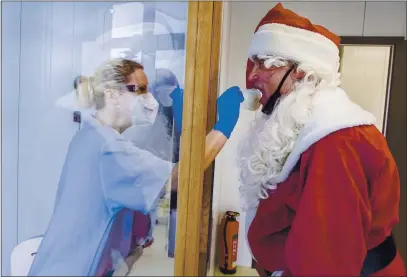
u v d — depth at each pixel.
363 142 0.78
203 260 0.88
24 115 0.95
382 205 0.79
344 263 0.79
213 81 0.85
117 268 0.93
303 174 0.80
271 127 0.81
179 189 0.89
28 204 0.96
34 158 0.95
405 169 0.79
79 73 0.92
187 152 0.88
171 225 0.90
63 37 0.92
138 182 0.91
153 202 0.90
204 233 0.88
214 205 0.87
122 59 0.90
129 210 0.92
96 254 0.93
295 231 0.80
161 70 0.88
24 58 0.94
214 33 0.85
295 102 0.80
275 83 0.81
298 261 0.80
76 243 0.94
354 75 0.81
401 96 0.79
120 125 0.91
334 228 0.78
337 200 0.78
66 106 0.93
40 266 0.96
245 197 0.85
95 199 0.93
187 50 0.86
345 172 0.78
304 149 0.79
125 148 0.91
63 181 0.94
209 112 0.86
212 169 0.86
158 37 0.88
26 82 0.94
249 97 0.84
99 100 0.91
